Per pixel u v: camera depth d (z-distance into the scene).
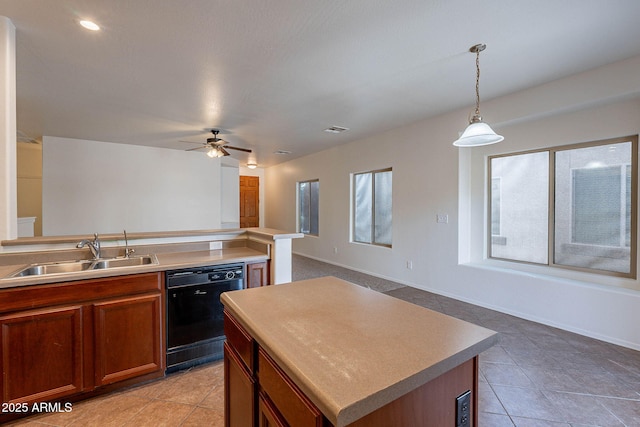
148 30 2.12
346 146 5.93
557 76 2.92
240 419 1.22
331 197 6.42
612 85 2.67
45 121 4.32
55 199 5.26
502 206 3.87
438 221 4.25
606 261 3.04
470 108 3.79
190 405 1.94
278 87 3.14
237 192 8.00
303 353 0.88
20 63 2.59
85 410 1.88
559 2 1.85
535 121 3.42
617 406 1.93
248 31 2.14
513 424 1.79
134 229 5.96
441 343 0.95
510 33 2.18
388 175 5.21
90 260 2.34
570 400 1.99
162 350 2.19
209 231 2.94
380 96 3.41
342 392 0.69
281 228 8.51
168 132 4.97
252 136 5.30
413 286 4.63
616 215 2.97
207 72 2.79
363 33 2.17
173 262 2.30
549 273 3.42
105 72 2.77
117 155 5.79
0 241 2.06
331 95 3.36
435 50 2.42
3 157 2.03
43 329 1.79
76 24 2.05
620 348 2.69
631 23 2.07
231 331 1.32
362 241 5.79
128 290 2.05
